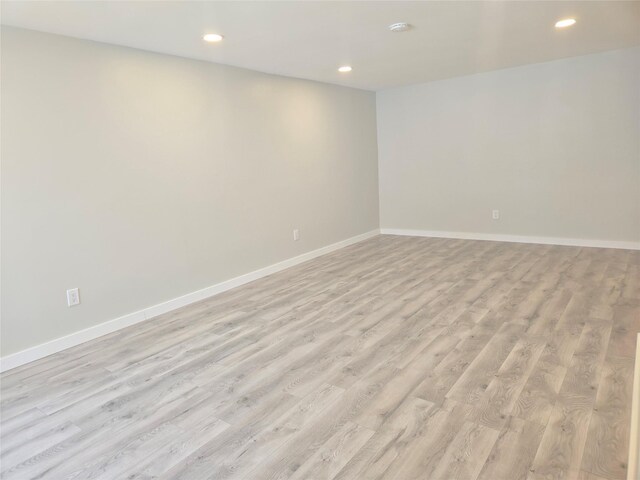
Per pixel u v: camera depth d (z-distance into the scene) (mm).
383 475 1726
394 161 6449
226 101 4160
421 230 6414
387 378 2447
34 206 2885
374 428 2018
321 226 5520
